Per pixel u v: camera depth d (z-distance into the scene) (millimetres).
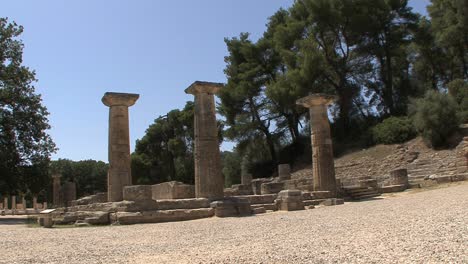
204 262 7781
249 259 7816
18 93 35750
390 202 19453
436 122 37375
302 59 46688
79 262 8523
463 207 13172
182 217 18516
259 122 51969
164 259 8391
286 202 20844
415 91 50906
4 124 34969
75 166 74688
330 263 7016
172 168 62344
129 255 9172
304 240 9820
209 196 20969
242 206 19422
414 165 36531
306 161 50062
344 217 14570
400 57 52062
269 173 53781
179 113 61594
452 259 6633
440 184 27844
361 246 8344
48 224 18469
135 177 60531
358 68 51562
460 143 34594
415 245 7941
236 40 54375
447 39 46406
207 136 21500
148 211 18234
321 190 25375
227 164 62656
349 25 49438
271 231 12219
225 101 52344
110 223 18312
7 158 34156
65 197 38094
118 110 23344
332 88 50938
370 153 43688
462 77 49438
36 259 9117
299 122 54094
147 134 63344
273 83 49094
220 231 13062
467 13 44562
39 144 37188
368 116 52062
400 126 43688
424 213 12969
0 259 9352
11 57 35969
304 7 51219
